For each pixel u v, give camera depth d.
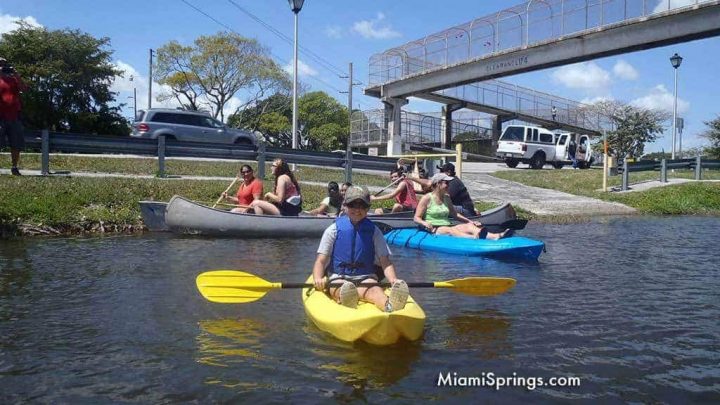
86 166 15.52
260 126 50.59
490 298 6.33
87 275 7.05
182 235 10.46
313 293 5.57
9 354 4.47
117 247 9.05
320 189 15.03
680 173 25.67
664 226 13.65
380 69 37.91
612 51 25.73
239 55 45.78
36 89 24.69
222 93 46.12
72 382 4.00
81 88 26.06
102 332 4.99
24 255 8.19
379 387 3.95
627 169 20.12
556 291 6.68
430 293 6.56
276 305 5.89
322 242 5.50
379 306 5.01
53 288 6.41
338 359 4.42
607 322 5.43
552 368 4.32
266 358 4.43
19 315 5.42
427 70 33.72
